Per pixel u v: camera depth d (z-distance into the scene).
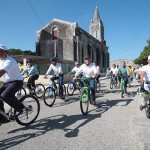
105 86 18.66
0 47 5.24
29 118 6.51
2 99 5.30
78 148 4.55
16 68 5.50
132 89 15.40
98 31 66.31
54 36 44.62
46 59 25.55
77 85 12.75
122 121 6.49
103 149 4.49
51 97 9.12
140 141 4.89
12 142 4.91
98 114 7.45
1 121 5.32
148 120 6.55
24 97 6.33
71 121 6.58
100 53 58.91
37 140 5.02
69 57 43.16
